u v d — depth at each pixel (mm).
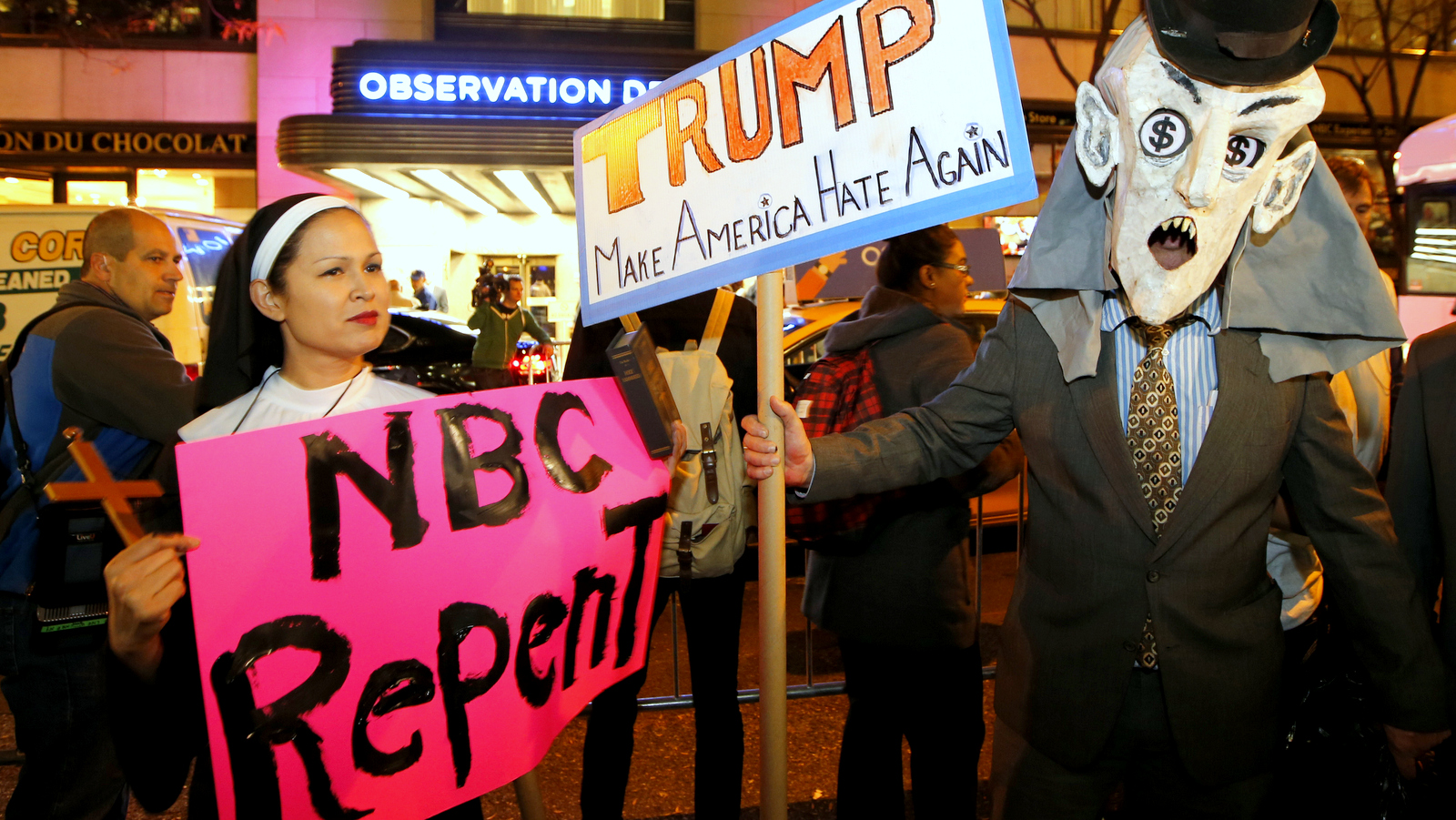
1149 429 1674
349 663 1478
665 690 3924
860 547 2314
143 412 2342
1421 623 1637
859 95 1460
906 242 2510
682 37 14914
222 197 14609
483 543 1598
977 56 1342
